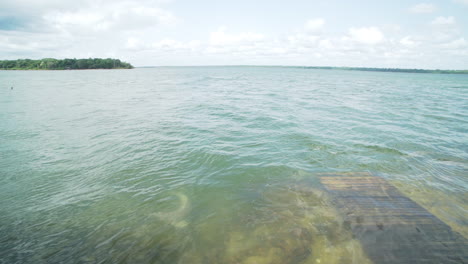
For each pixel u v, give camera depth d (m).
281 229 4.79
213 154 8.62
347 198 5.94
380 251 4.23
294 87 37.62
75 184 6.44
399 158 8.60
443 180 7.03
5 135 10.45
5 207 5.38
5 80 48.22
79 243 4.33
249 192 6.21
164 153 8.66
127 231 4.67
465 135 11.56
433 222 5.05
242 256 4.11
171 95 25.88
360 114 16.00
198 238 4.52
